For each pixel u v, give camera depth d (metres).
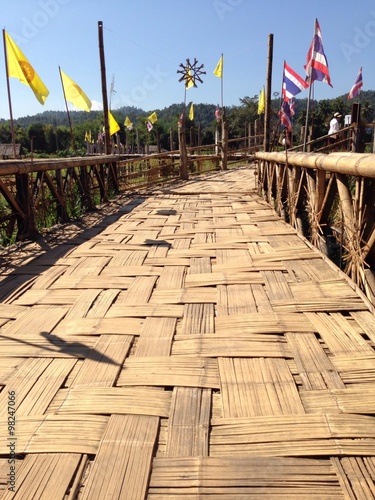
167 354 1.92
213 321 2.25
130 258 3.47
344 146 8.45
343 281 2.73
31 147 4.08
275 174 5.62
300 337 2.04
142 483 1.22
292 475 1.23
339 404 1.53
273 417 1.47
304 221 4.31
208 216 5.26
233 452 1.32
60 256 3.57
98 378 1.74
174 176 10.16
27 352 1.96
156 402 1.57
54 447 1.35
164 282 2.89
